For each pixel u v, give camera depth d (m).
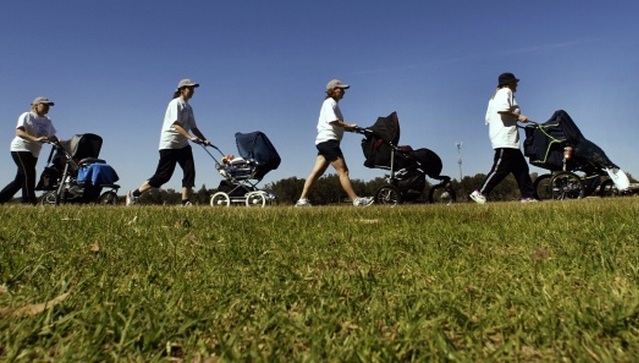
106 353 1.21
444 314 1.43
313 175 7.78
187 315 1.44
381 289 1.75
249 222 3.75
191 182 7.82
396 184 8.39
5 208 4.88
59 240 2.67
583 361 1.07
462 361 1.11
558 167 8.81
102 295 1.62
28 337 1.26
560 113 8.81
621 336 1.22
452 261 2.18
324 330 1.32
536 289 1.65
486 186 8.01
